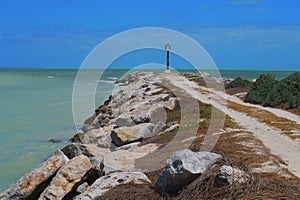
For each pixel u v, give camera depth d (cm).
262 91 3275
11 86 6944
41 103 4425
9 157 2089
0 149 2261
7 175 1788
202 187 945
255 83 3500
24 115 3550
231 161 1026
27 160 2033
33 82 8012
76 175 1211
